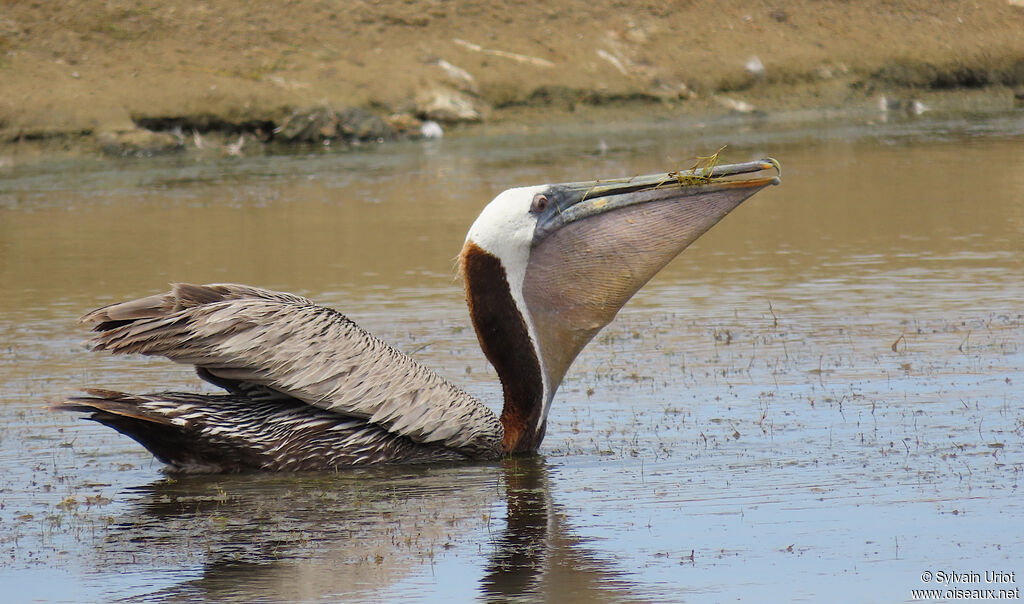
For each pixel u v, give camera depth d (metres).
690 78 43.22
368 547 8.29
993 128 39.09
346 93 38.12
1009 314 15.35
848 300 16.69
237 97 36.19
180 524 8.86
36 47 36.00
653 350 14.26
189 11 38.94
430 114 38.56
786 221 23.67
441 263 20.05
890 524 8.38
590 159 33.00
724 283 18.30
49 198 27.97
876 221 23.33
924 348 13.73
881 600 7.13
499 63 41.16
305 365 10.02
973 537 8.08
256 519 8.96
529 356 10.69
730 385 12.54
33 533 8.68
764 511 8.77
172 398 9.97
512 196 10.71
